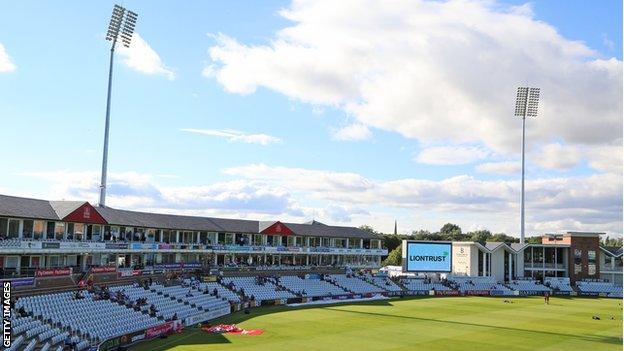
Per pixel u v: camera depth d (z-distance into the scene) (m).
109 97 88.19
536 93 130.12
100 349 44.28
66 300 53.72
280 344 53.56
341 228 118.31
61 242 60.97
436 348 54.44
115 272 67.94
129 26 89.75
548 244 130.25
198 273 85.81
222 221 98.00
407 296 107.50
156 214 86.62
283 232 103.56
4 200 59.09
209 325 62.81
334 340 56.78
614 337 62.47
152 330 54.00
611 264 132.00
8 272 54.56
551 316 81.06
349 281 107.56
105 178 86.75
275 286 92.81
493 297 111.56
